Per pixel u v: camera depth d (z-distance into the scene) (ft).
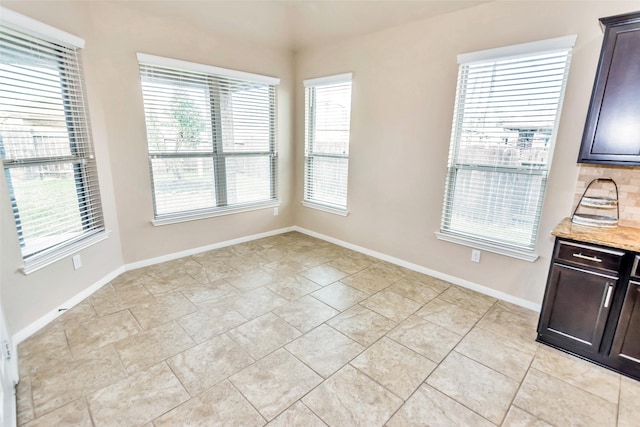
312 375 6.35
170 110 11.12
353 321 8.25
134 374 6.26
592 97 6.76
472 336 7.68
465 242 9.96
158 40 10.33
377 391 5.98
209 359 6.73
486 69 8.92
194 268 11.32
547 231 8.43
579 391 6.05
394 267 11.72
